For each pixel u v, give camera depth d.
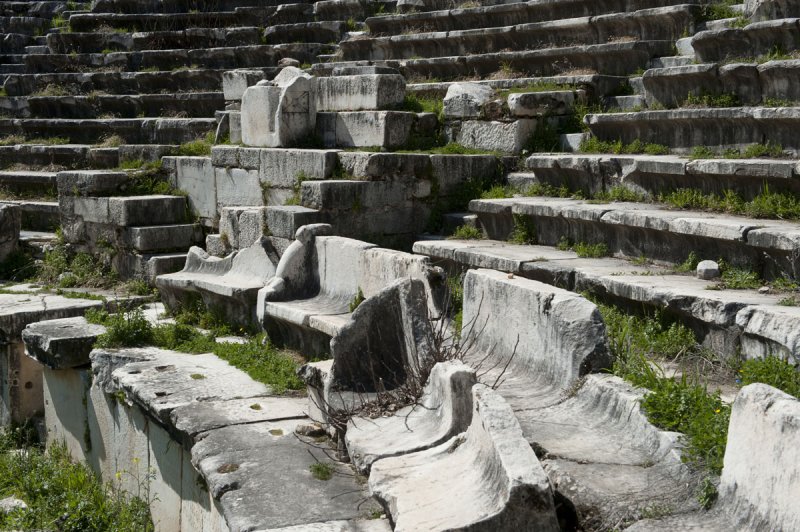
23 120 20.02
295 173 11.42
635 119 10.80
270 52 19.44
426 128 12.24
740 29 11.07
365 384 7.04
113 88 20.61
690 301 6.73
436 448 5.49
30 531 7.90
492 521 4.29
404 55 16.83
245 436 7.12
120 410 9.12
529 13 15.54
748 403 4.24
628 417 5.42
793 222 7.84
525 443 4.62
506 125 11.77
